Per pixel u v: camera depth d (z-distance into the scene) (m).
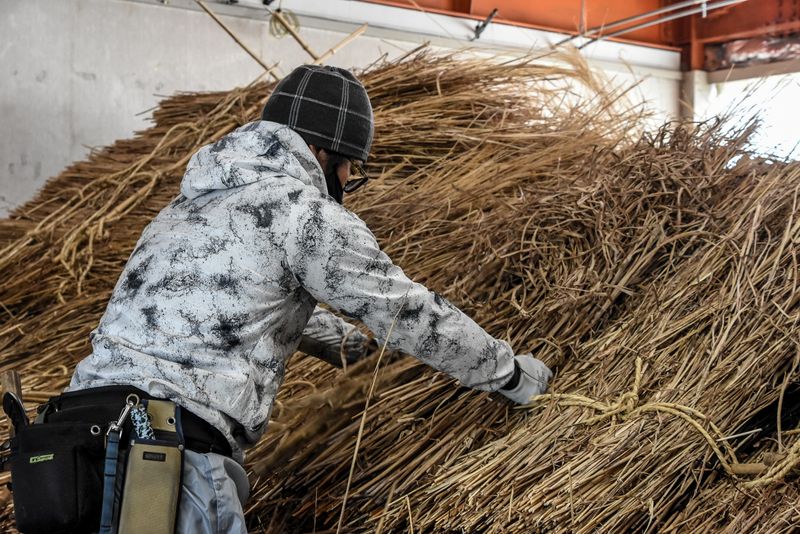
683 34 6.27
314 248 1.36
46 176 4.63
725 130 2.28
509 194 2.65
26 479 1.20
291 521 1.75
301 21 5.12
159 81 4.85
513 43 5.64
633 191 2.10
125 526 1.21
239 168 1.38
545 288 1.98
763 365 1.58
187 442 1.29
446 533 1.48
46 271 2.96
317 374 2.11
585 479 1.45
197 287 1.34
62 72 4.64
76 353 2.57
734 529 1.37
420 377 1.89
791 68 5.65
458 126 3.27
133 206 3.13
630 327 1.79
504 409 1.73
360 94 1.52
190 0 4.89
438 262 2.27
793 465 1.40
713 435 1.49
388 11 5.35
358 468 1.75
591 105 3.56
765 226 1.86
